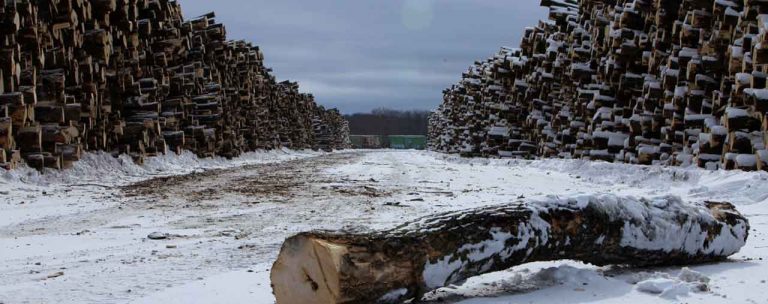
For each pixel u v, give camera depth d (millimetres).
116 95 20453
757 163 13359
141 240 7863
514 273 5516
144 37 22578
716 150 15555
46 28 15828
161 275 5734
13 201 11930
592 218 5090
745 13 14289
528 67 33375
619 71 21656
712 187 12523
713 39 16297
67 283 5426
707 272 5504
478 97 44219
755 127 14141
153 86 21984
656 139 19812
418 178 19797
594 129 23156
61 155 16578
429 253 4289
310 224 9281
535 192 14656
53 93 16109
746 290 4801
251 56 40750
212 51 31250
